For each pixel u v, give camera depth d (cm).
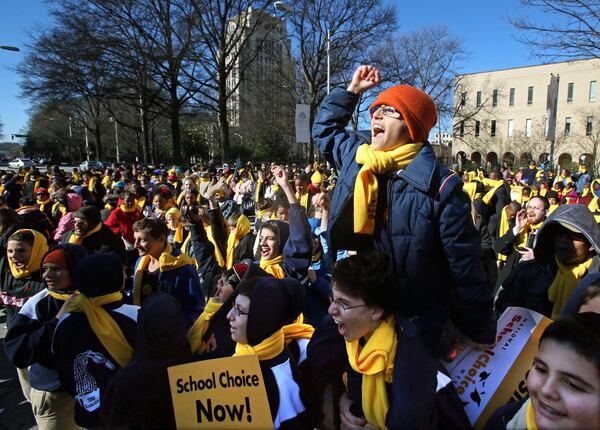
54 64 2669
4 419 347
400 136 159
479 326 160
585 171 2155
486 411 167
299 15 3166
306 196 776
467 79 5709
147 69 2889
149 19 2848
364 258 162
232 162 3584
